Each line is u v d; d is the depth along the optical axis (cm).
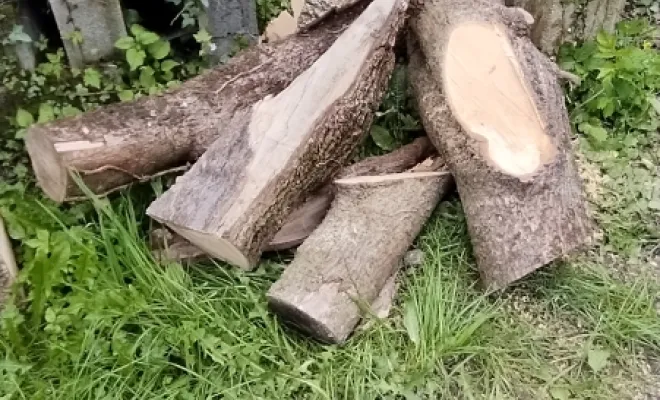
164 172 204
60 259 191
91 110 205
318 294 188
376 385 185
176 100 203
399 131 229
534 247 192
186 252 202
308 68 202
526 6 238
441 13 212
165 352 187
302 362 189
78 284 191
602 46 237
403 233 200
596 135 231
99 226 202
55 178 195
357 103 197
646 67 235
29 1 218
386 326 195
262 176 185
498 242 194
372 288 194
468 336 192
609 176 226
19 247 203
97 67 221
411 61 223
